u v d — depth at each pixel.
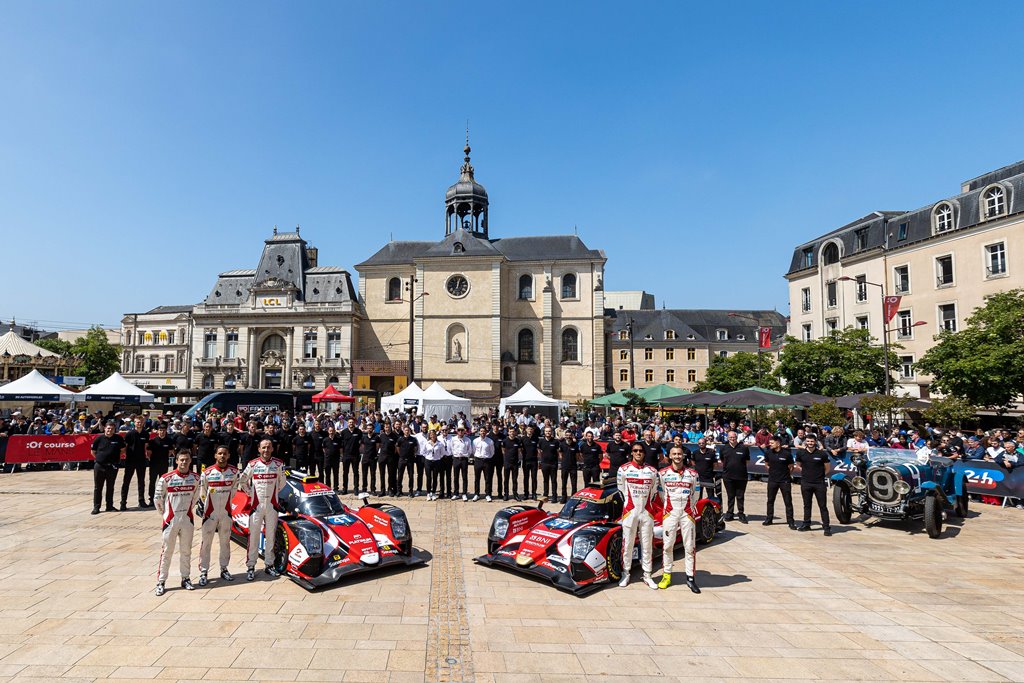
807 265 50.75
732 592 9.00
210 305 61.00
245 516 10.77
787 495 13.87
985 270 35.78
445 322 55.62
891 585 9.44
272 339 60.81
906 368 40.38
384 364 56.59
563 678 6.09
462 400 33.41
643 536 9.27
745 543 12.26
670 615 7.96
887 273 42.34
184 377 68.62
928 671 6.37
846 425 25.30
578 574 8.77
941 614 8.13
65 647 6.62
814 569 10.34
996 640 7.25
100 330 72.69
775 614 8.06
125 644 6.73
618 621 7.70
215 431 16.53
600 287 57.19
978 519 15.03
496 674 6.16
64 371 50.19
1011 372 24.92
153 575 9.40
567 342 57.53
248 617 7.63
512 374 56.19
